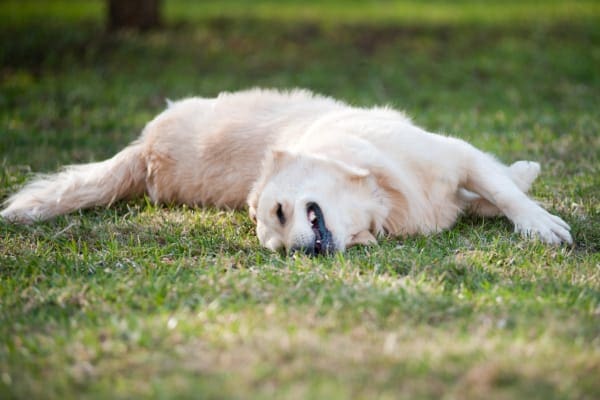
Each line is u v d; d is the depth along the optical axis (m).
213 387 4.04
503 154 9.05
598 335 4.56
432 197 6.75
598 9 19.91
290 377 4.11
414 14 20.59
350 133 6.72
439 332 4.63
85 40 16.75
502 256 6.02
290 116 7.64
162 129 8.02
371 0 23.64
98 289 5.50
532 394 3.91
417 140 6.76
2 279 5.98
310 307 5.03
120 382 4.20
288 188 6.12
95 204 7.96
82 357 4.53
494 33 17.27
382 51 16.09
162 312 5.04
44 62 15.33
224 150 7.65
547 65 14.38
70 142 10.38
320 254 5.97
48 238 7.02
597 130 9.97
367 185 6.33
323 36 17.66
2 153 9.88
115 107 12.27
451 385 4.01
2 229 7.32
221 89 13.34
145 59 15.54
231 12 21.33
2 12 21.75
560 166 8.55
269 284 5.46
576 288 5.28
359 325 4.75
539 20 18.53
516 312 4.88
